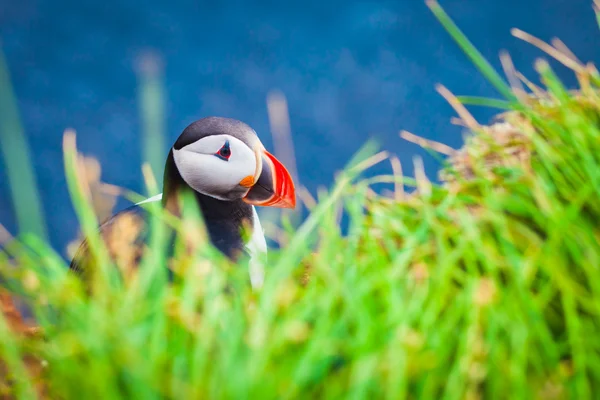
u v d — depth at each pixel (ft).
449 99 15.72
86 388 10.64
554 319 12.17
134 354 10.36
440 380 11.13
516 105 15.02
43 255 11.30
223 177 20.95
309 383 10.92
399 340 10.62
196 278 11.94
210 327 10.80
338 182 12.91
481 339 11.35
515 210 13.29
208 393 10.23
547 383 11.21
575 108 15.08
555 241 12.27
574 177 13.50
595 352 11.70
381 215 13.34
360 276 11.99
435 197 13.84
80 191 11.21
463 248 12.05
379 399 10.66
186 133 21.43
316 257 12.28
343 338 11.32
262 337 10.76
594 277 11.93
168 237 16.37
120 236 16.89
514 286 11.86
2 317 11.44
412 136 15.89
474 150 15.56
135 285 11.55
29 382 10.91
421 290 11.49
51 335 11.25
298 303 11.58
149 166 10.97
